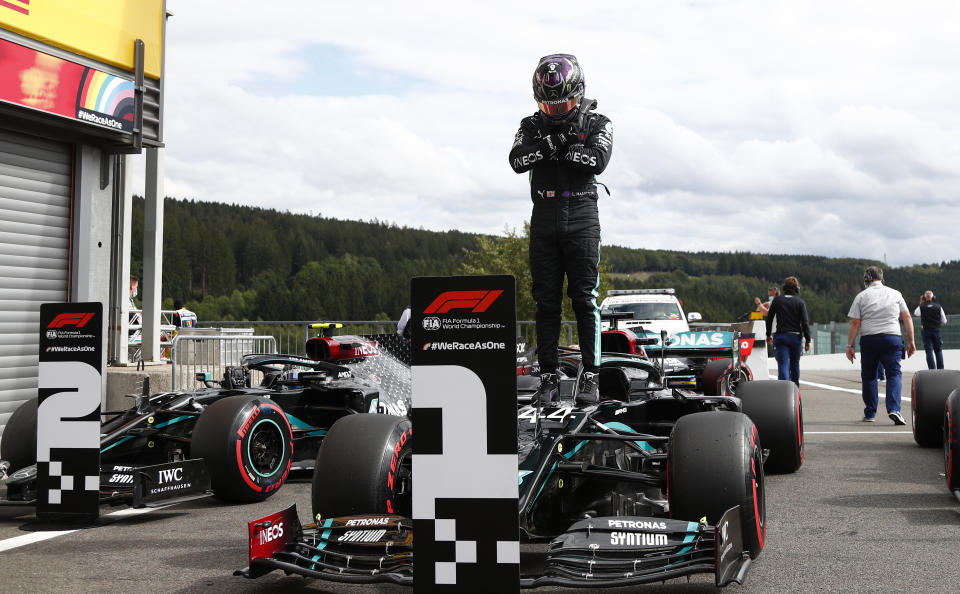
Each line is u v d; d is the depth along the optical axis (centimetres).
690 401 557
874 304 989
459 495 293
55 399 537
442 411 295
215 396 675
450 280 295
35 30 890
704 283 17575
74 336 533
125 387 1025
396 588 387
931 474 660
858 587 378
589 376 466
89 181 1020
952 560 421
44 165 983
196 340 1042
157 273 1167
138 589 391
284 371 759
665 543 331
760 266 18775
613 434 411
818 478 650
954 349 3086
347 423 422
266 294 10381
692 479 364
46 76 905
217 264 11081
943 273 18900
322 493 402
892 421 1025
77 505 533
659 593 366
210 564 435
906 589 375
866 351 1000
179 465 555
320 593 381
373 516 372
